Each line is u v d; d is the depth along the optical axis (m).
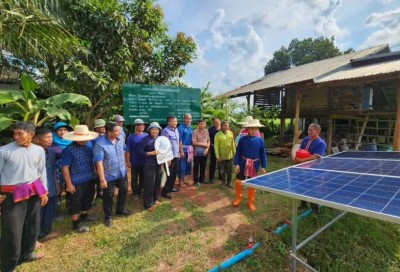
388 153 4.58
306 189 2.40
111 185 3.84
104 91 6.71
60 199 4.42
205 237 3.67
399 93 7.27
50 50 4.06
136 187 5.01
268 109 14.30
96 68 6.96
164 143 4.60
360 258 3.58
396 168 3.16
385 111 8.77
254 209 4.63
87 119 6.87
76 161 3.57
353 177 2.76
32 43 3.85
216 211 4.56
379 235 4.06
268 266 3.23
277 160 9.31
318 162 3.87
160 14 7.65
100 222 3.98
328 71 9.70
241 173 4.70
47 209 3.43
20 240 2.70
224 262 3.09
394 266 3.51
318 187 2.45
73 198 3.59
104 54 7.14
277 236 3.79
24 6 3.52
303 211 4.60
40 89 5.83
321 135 12.12
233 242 3.57
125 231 3.71
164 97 6.62
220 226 4.00
